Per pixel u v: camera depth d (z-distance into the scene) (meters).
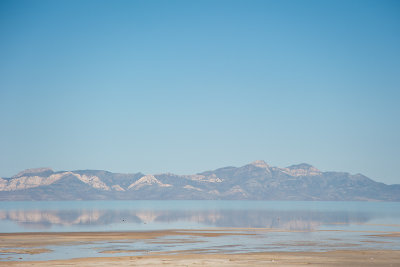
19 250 60.47
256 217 163.62
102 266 47.22
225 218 156.12
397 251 58.62
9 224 118.56
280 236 81.00
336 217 161.88
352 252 57.56
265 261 50.50
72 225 115.25
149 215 185.00
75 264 48.44
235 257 53.47
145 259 51.81
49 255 56.19
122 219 149.25
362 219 145.38
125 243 69.25
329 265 48.12
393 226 109.31
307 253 57.00
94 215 182.75
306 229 99.25
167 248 63.47
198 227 108.38
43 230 97.25
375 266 47.62
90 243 69.06
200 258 52.72
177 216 174.25
